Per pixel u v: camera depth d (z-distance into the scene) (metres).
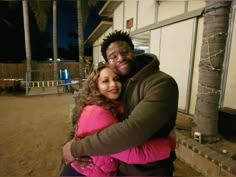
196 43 4.39
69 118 5.41
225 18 2.72
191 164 2.88
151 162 1.00
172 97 0.99
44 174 2.70
